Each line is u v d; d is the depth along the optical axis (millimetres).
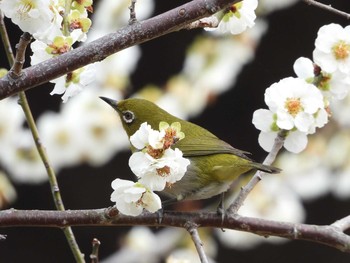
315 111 5836
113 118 10258
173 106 10898
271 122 6129
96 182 15789
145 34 5148
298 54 15469
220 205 6098
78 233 16484
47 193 15852
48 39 5324
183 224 5969
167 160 4992
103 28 9750
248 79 15664
